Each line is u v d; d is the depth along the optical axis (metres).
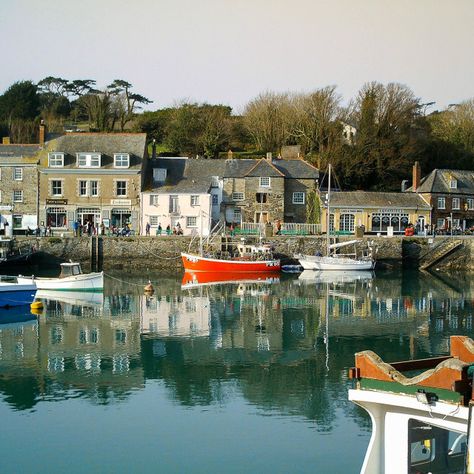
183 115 95.69
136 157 69.19
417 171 79.50
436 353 28.64
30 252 59.12
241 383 24.08
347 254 63.53
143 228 68.31
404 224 74.44
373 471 10.70
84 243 60.75
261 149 93.12
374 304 42.34
